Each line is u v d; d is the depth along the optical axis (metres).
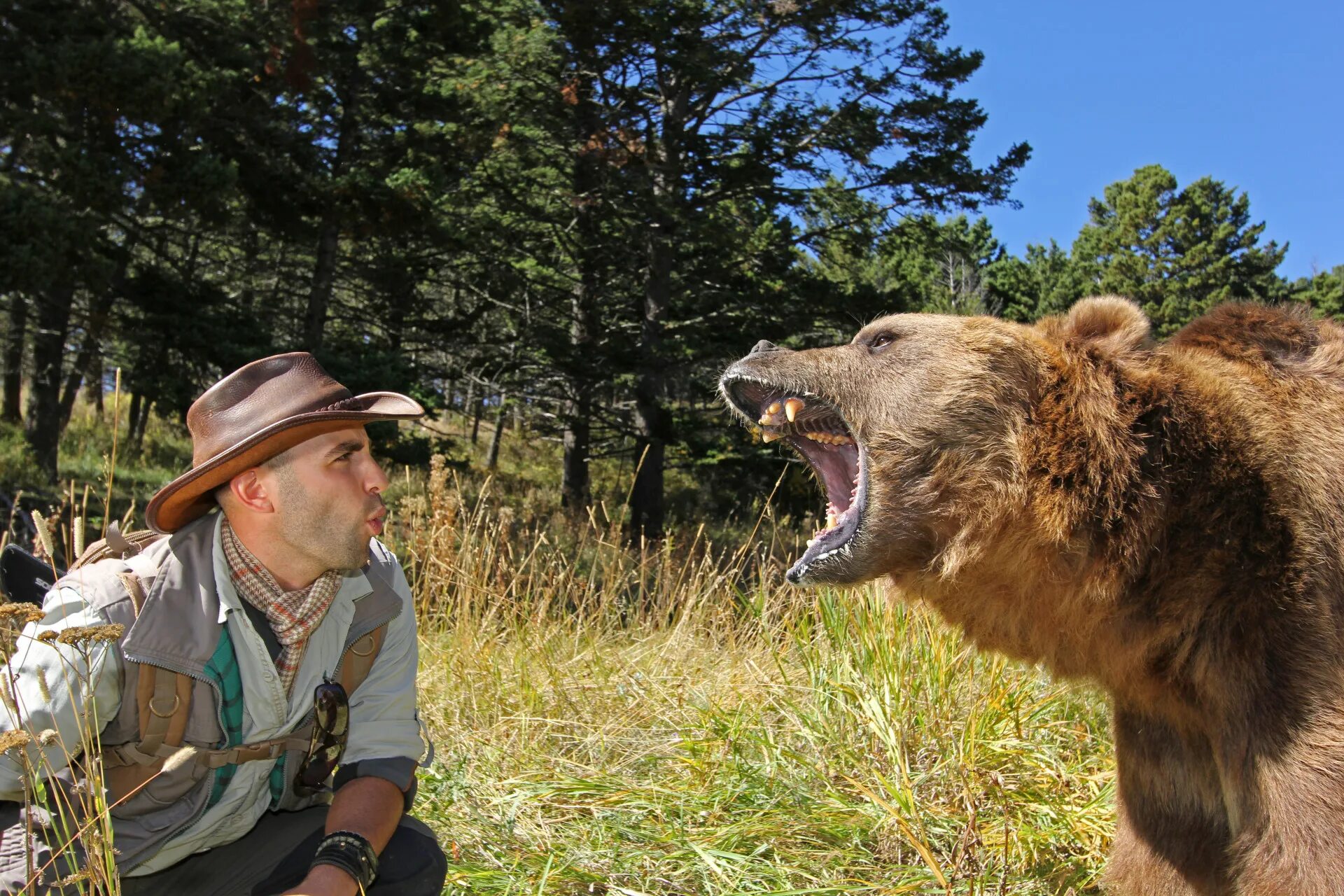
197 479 2.41
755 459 19.36
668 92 19.66
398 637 2.78
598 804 4.04
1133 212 44.88
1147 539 2.94
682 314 21.12
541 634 5.79
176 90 13.02
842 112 18.91
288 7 16.52
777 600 5.85
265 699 2.48
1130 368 3.16
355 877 2.41
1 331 19.88
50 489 15.65
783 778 4.27
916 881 3.53
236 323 16.27
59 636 2.14
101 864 2.21
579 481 22.05
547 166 21.44
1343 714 2.65
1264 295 43.88
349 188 16.86
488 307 23.48
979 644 3.33
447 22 18.44
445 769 4.12
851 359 3.46
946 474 3.22
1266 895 2.63
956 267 36.31
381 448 16.92
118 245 15.66
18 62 12.47
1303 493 2.89
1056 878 3.71
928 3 18.66
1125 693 3.13
